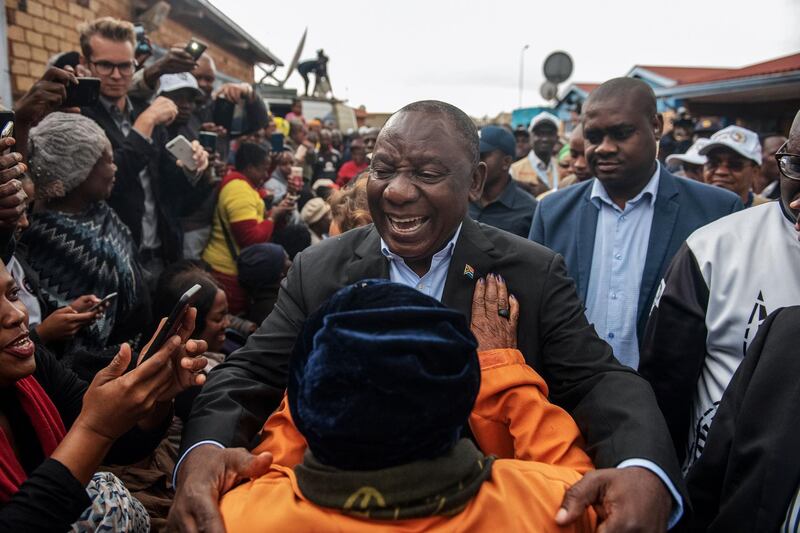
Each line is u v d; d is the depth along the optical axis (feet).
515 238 5.30
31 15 14.48
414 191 4.60
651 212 8.26
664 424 4.26
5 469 4.01
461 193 4.76
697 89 40.34
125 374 4.04
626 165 7.93
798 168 5.64
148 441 4.93
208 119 14.55
